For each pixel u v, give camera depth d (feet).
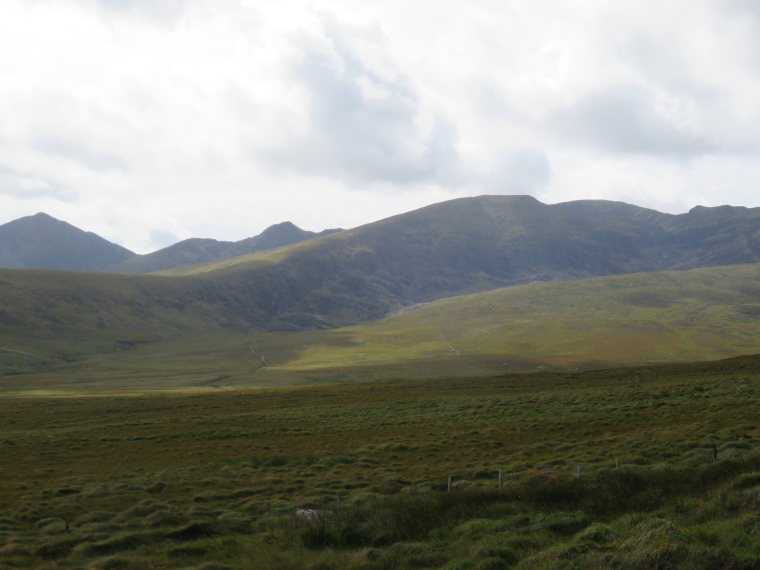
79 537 78.84
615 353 652.07
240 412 240.94
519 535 53.78
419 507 66.54
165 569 59.93
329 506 90.33
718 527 45.70
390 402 245.45
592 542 48.24
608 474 69.10
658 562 40.50
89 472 133.49
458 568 46.88
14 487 118.42
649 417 152.05
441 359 635.25
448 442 145.89
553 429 150.71
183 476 124.26
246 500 103.04
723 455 97.60
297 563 55.67
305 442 164.14
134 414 248.11
